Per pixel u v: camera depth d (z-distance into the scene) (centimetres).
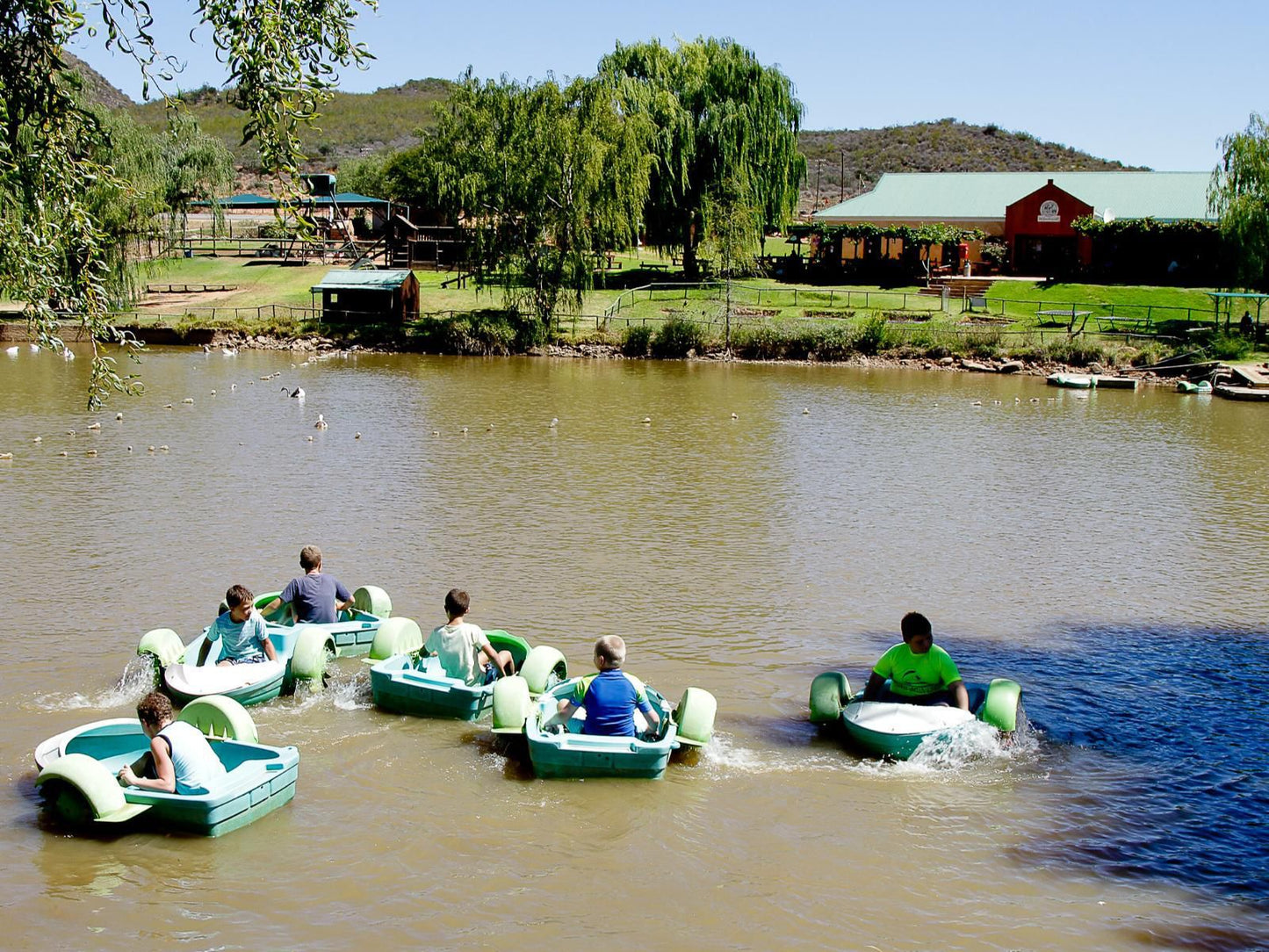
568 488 2475
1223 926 870
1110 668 1448
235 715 1080
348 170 12056
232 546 1917
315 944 824
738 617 1627
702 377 4641
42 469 2547
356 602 1512
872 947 836
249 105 1047
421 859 944
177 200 7556
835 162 17712
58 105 1057
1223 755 1184
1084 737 1229
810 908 885
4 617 1525
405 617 1564
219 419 3338
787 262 7175
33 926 834
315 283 6838
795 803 1057
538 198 5422
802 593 1752
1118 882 932
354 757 1131
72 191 1071
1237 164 5250
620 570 1844
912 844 987
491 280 5678
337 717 1229
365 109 19375
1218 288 6194
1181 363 4781
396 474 2581
